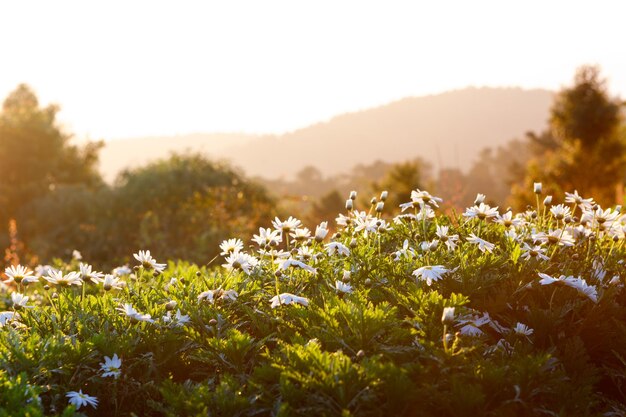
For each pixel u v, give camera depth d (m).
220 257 12.77
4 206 28.03
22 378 2.86
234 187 17.17
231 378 2.89
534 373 2.86
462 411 2.73
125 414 3.15
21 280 3.72
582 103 26.73
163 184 16.59
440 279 3.60
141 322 3.41
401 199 19.66
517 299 3.58
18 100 46.09
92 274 3.78
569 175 25.25
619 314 3.59
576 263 3.88
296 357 2.85
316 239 3.86
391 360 2.89
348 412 2.55
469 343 3.10
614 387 3.44
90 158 36.25
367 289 3.66
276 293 3.68
